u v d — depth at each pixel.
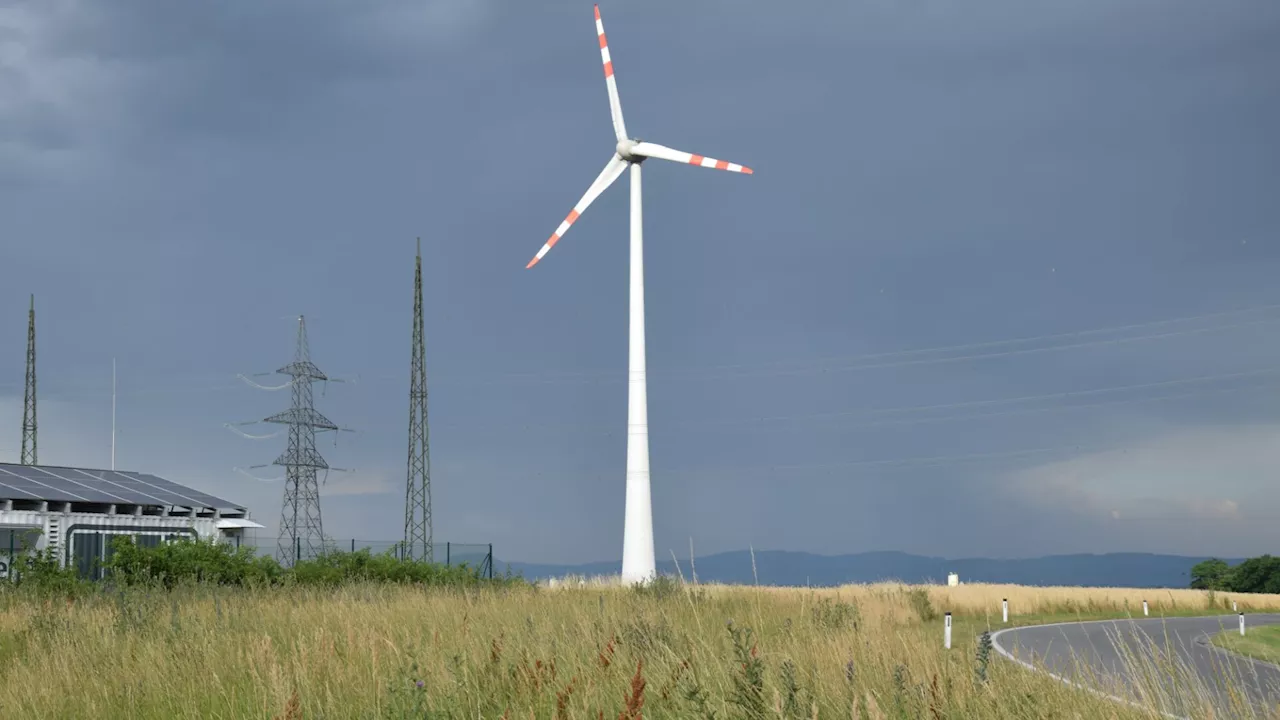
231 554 33.97
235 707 10.30
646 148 48.03
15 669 13.59
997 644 25.14
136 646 14.68
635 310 46.34
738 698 7.79
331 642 12.75
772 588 31.62
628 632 12.58
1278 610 53.09
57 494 42.22
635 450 44.62
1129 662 8.59
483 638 13.38
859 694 8.49
